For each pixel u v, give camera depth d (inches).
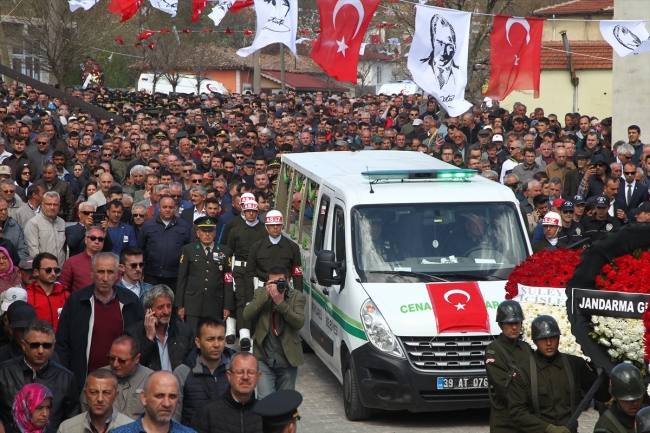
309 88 2405.3
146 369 270.7
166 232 457.4
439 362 351.3
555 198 545.3
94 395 234.8
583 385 258.4
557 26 1584.6
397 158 498.0
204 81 1988.2
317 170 466.3
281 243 423.5
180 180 640.4
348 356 372.2
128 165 700.0
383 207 394.3
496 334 353.1
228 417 236.4
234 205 521.7
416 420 373.7
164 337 296.4
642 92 772.6
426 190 403.5
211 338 259.6
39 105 1136.2
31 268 347.6
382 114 1133.7
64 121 1061.8
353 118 1107.3
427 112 1022.4
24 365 259.0
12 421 251.6
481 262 384.2
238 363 235.1
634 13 761.0
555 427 244.1
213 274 436.8
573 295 236.5
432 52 483.2
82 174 641.0
